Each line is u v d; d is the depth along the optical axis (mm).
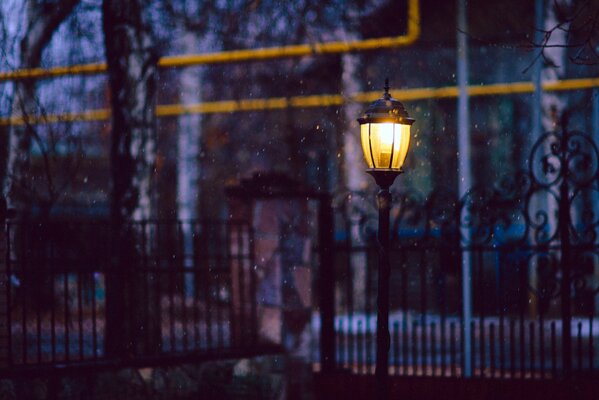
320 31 23609
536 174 26375
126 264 14547
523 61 31375
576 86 26422
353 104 28594
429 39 28469
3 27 18578
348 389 13977
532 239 23672
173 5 19984
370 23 25484
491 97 32281
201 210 34781
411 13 22953
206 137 34719
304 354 14461
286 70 30344
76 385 12406
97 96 26062
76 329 18500
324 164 30766
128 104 16281
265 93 31719
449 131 32500
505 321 22375
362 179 28766
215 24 21750
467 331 21328
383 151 10234
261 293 14727
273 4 22547
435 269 23656
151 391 13031
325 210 14672
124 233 15641
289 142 30594
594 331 21672
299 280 14641
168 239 14109
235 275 15031
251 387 13836
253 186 14961
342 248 14516
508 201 14211
